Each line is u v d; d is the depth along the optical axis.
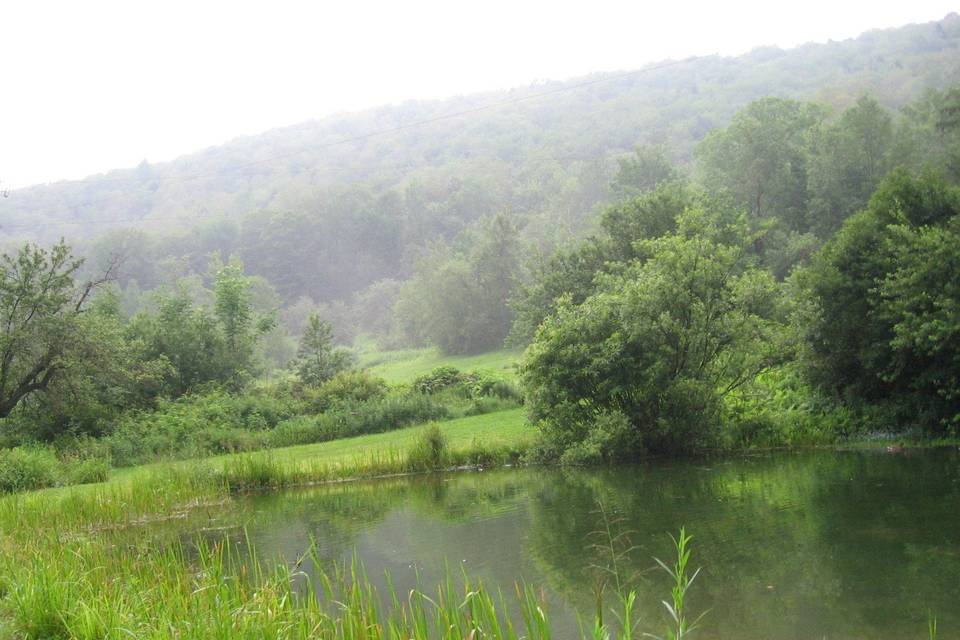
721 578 9.44
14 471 23.41
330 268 133.25
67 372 33.44
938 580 8.69
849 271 19.44
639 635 7.92
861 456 16.83
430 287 90.62
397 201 141.88
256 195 163.75
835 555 9.89
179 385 43.19
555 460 20.88
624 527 12.44
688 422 19.41
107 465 25.95
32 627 7.99
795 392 21.41
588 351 19.92
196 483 19.77
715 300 19.77
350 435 32.38
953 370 16.95
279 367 88.88
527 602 7.18
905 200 19.61
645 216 41.56
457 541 12.69
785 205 64.88
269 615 7.19
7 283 33.44
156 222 145.12
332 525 15.06
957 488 12.88
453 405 35.91
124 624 7.50
